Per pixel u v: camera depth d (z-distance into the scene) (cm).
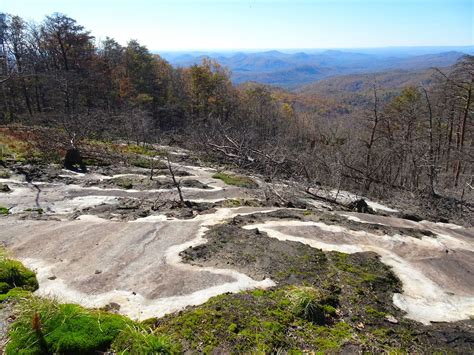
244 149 2080
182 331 398
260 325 414
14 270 508
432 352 421
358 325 453
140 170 1477
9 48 3002
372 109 1991
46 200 983
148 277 536
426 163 1831
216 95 4056
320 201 1336
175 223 791
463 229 1023
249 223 820
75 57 3231
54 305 413
